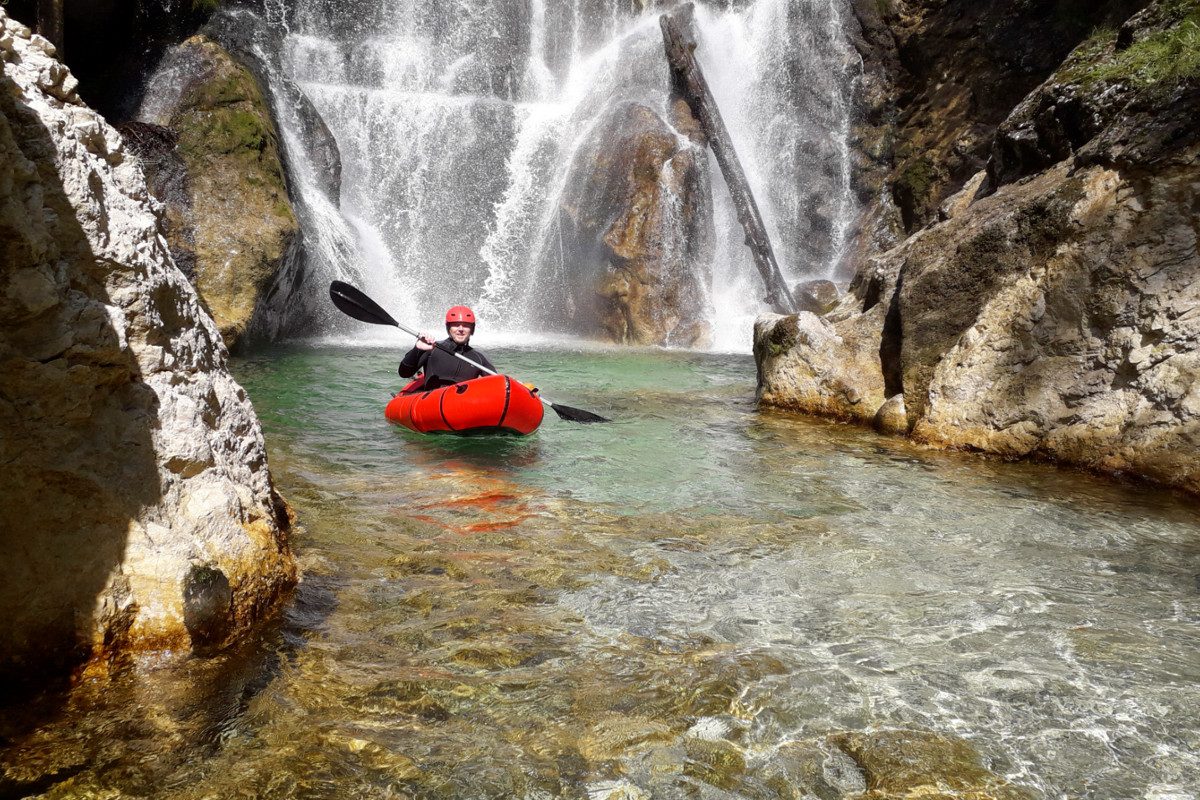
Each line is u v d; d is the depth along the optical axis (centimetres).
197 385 338
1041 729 286
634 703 296
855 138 1577
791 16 1670
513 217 1630
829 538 466
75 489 283
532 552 434
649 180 1486
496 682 306
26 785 238
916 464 625
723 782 256
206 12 1351
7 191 258
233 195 1134
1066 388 619
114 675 287
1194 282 577
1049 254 657
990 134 1331
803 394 810
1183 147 605
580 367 1159
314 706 284
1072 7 1270
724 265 1595
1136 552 449
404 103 1588
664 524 484
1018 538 469
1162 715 295
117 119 1154
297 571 381
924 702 301
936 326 719
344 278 1392
